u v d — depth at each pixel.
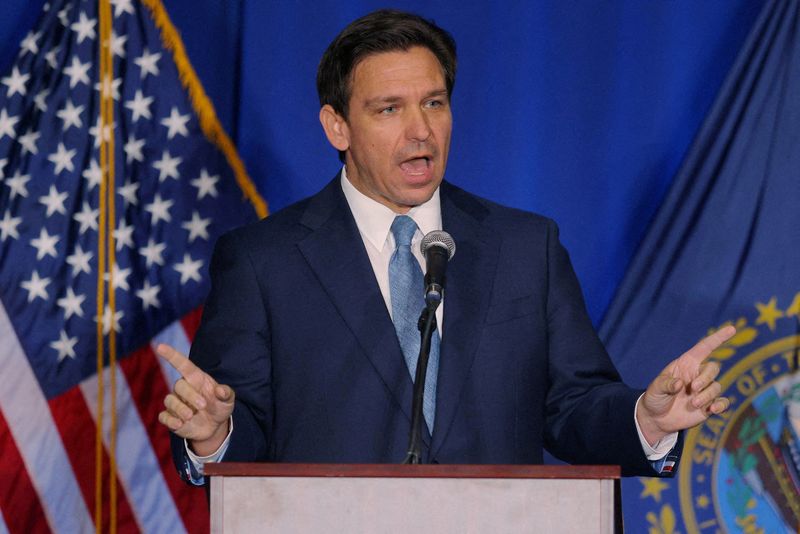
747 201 13.71
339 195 9.78
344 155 10.05
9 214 13.89
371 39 9.25
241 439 8.23
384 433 8.73
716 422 13.41
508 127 14.08
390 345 8.90
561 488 6.31
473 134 14.09
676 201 13.77
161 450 13.77
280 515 6.35
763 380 13.43
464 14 14.20
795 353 13.43
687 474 13.38
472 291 9.16
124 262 13.97
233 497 6.38
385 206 9.56
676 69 14.07
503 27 14.16
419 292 9.13
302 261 9.38
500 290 9.26
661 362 13.56
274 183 14.07
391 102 9.11
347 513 6.34
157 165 14.10
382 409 8.77
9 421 13.62
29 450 13.61
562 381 9.22
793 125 13.78
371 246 9.52
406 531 6.31
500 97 14.11
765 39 13.89
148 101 14.18
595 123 14.03
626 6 14.11
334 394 8.86
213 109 14.17
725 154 13.79
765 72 13.85
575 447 8.86
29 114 14.09
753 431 13.36
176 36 14.24
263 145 14.11
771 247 13.62
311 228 9.55
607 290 13.93
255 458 8.55
